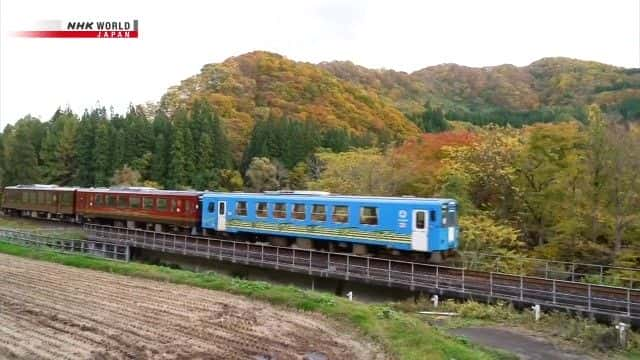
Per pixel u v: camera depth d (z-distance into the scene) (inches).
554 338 603.5
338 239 994.1
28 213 1919.3
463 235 983.6
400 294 815.7
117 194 1523.1
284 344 531.5
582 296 673.6
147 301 703.1
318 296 700.0
